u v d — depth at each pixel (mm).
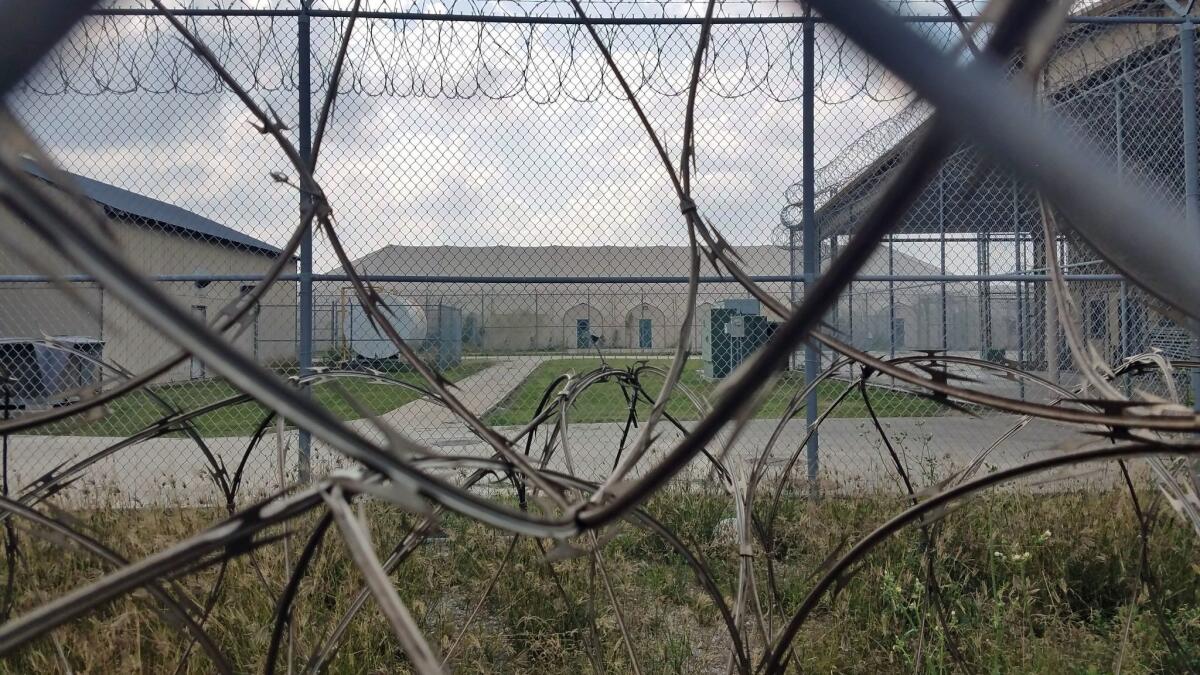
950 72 673
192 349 604
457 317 6480
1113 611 3822
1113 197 911
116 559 1556
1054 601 3795
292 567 2857
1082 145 944
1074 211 941
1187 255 946
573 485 1542
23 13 671
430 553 4293
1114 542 3971
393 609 797
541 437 7027
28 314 5160
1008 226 9383
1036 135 769
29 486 2150
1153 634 3352
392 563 2141
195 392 6555
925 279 5648
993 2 657
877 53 686
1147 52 6199
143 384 1284
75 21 693
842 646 3436
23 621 821
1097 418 1096
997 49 666
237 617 3258
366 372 2451
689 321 1260
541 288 6645
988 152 792
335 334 6020
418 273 6035
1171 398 2305
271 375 679
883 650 3400
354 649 3285
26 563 3225
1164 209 939
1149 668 3207
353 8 1842
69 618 847
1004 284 11031
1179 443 1100
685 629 3688
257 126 1488
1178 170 6152
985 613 3578
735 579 4219
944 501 1502
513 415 7336
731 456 2477
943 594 3688
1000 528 4133
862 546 1783
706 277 5668
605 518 801
